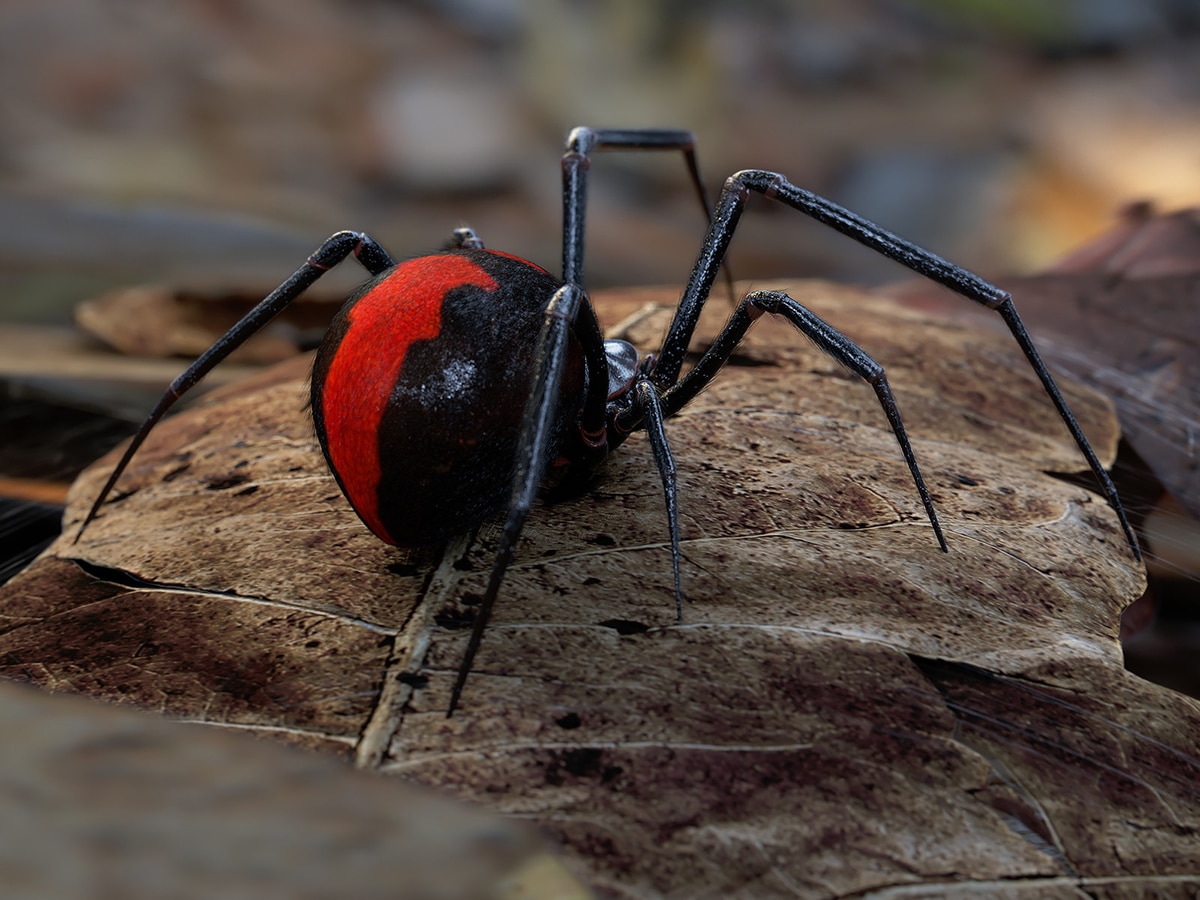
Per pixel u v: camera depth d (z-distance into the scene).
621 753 0.06
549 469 0.07
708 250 0.07
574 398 0.07
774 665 0.06
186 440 0.07
